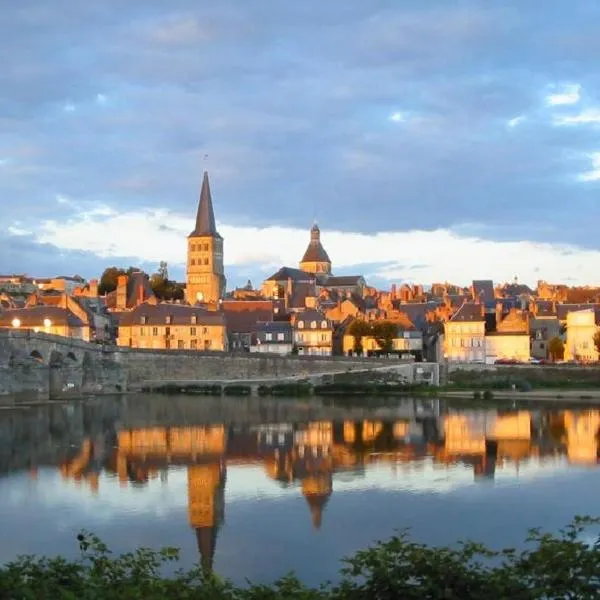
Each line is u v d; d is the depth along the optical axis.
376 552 24.97
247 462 72.38
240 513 52.81
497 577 23.31
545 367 173.75
